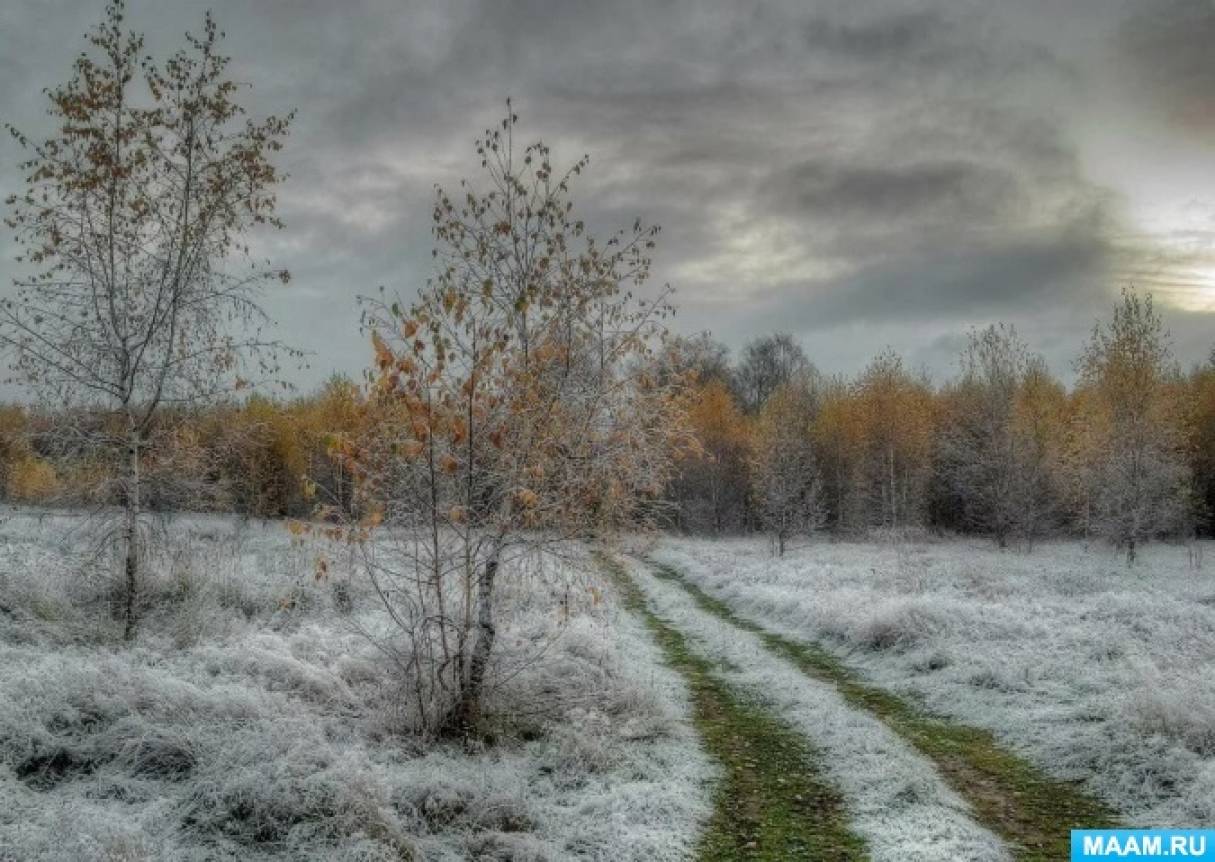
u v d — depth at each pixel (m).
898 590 18.09
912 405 41.16
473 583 8.71
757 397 74.56
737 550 33.72
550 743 8.30
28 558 14.28
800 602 17.09
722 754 8.65
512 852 5.86
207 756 6.51
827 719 9.65
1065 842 6.34
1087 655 11.45
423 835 6.02
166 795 6.11
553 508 8.77
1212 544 35.03
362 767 6.51
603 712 9.33
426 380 8.16
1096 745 8.00
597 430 9.20
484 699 8.69
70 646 10.16
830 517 44.78
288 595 13.84
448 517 8.52
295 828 5.69
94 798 6.03
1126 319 28.70
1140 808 6.90
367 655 10.29
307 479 8.27
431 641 8.81
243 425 13.73
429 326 8.10
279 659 9.47
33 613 11.40
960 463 41.34
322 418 27.25
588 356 9.52
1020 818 6.85
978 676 10.88
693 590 23.03
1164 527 28.69
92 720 7.22
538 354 8.91
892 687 11.51
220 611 12.85
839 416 45.12
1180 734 7.75
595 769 7.79
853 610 15.28
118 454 12.40
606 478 9.21
